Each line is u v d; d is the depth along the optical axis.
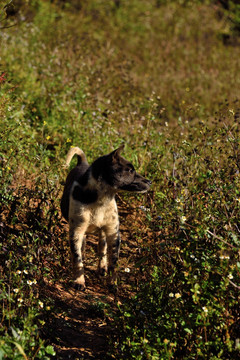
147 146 9.77
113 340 5.16
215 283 5.00
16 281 5.33
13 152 7.71
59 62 14.71
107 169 6.40
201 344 4.48
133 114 11.34
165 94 15.03
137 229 7.65
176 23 24.81
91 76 14.19
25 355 4.11
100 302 5.96
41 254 6.17
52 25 19.80
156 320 5.04
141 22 24.61
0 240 6.01
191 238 5.69
